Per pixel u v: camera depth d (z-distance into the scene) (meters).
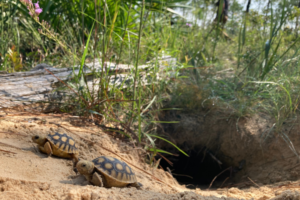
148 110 4.55
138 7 6.49
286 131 4.24
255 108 4.89
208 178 5.14
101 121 3.73
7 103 3.20
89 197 1.84
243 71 5.86
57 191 1.87
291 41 5.45
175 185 3.32
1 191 1.81
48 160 2.40
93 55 4.09
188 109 5.29
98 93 3.77
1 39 4.47
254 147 4.44
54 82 3.80
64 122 3.38
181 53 6.64
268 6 5.99
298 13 5.07
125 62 5.23
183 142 5.11
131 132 3.57
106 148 3.08
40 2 5.56
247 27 6.46
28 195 1.75
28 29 5.27
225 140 4.81
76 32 5.20
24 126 2.90
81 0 4.02
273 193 3.12
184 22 7.82
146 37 6.07
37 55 5.43
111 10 5.47
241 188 3.94
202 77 5.90
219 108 5.11
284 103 4.38
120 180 2.22
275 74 5.14
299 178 3.61
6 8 5.05
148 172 3.26
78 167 2.12
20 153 2.38
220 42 7.32
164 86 5.14
